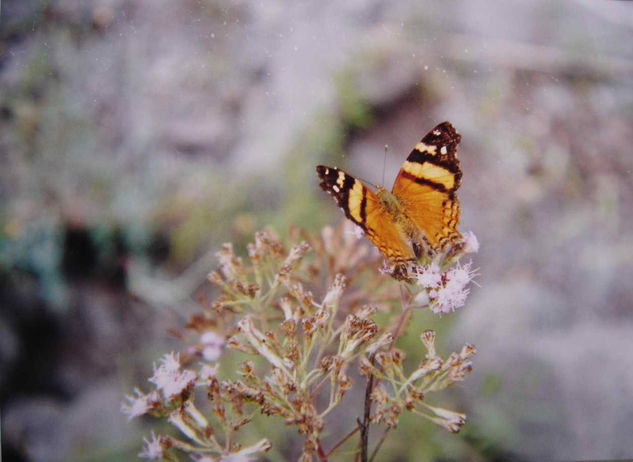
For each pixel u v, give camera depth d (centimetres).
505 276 35
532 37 39
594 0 40
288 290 23
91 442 31
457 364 19
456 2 39
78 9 37
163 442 20
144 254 35
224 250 23
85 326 34
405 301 21
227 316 24
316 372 20
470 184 37
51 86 36
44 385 33
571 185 37
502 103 38
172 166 36
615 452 29
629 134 38
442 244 21
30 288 34
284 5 38
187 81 37
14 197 35
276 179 35
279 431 28
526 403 30
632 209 36
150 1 38
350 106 36
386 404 19
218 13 38
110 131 37
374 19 38
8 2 37
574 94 39
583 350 32
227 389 20
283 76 37
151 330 34
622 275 34
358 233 22
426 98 37
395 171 36
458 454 29
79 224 35
